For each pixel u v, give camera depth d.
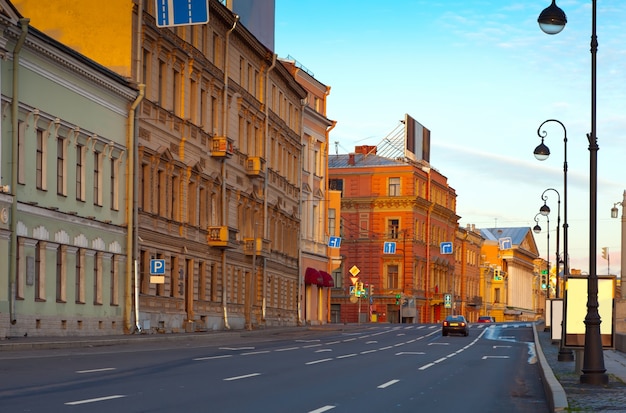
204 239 59.41
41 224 39.91
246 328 67.94
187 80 56.25
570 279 26.03
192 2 45.06
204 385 21.33
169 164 53.47
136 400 17.39
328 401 18.94
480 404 19.66
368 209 127.88
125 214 48.22
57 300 41.22
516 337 67.44
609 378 24.56
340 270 127.12
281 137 79.12
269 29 74.44
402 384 24.20
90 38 48.38
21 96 38.38
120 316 47.47
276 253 77.12
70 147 42.78
